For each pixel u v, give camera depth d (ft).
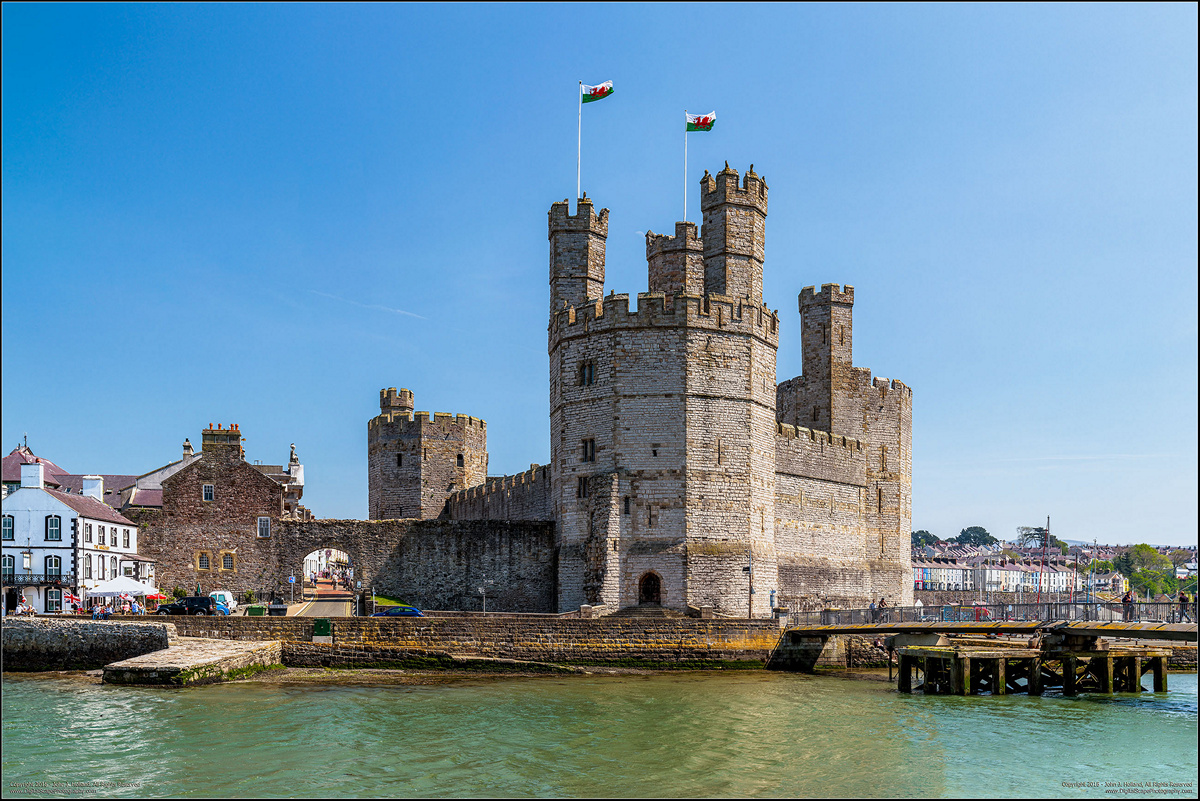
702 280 253.44
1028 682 185.06
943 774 120.47
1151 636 164.14
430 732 138.82
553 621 203.62
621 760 124.98
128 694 164.25
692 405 233.96
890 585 305.53
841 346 310.45
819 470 282.77
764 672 206.69
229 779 114.01
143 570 267.39
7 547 242.17
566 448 245.86
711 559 230.07
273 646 197.77
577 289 259.39
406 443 359.66
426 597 261.24
